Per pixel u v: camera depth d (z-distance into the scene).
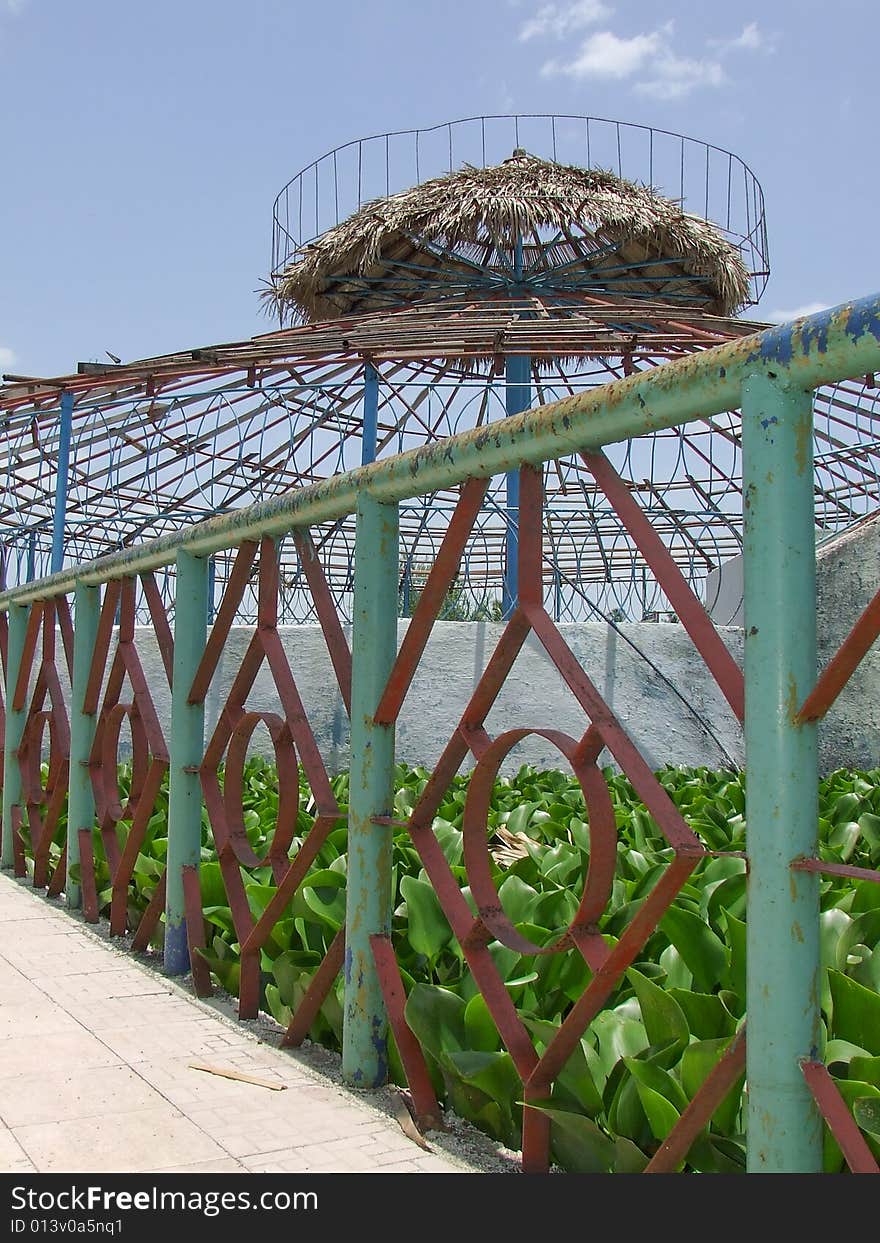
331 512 2.74
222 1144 2.22
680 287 11.37
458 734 2.29
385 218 10.33
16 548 11.57
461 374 13.48
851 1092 1.70
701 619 1.68
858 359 1.38
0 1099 2.46
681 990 2.23
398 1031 2.39
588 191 10.35
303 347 9.12
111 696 4.26
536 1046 2.31
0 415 10.11
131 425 11.26
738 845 3.96
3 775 5.60
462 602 13.70
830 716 7.30
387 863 2.56
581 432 1.87
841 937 2.58
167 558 3.67
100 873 4.44
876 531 7.26
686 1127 1.66
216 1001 3.27
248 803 5.16
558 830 4.30
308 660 7.84
